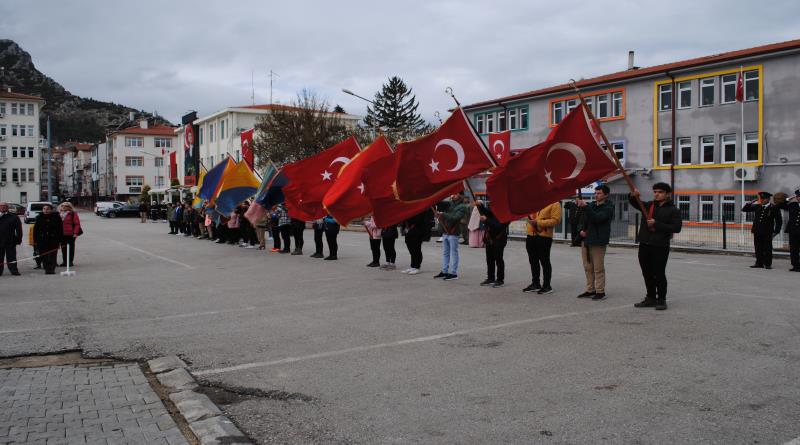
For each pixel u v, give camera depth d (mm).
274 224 19297
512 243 23812
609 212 9586
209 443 4035
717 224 21094
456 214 12312
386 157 11562
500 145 35844
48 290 11352
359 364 5996
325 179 15742
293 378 5570
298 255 18188
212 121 64875
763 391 4977
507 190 9750
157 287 11641
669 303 9227
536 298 9898
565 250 20500
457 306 9195
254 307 9320
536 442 4012
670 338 6867
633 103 35625
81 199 104188
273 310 9039
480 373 5613
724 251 19844
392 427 4328
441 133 10867
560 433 4156
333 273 13609
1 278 13203
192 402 4867
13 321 8328
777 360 5891
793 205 13875
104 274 13867
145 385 5375
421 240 13469
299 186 15930
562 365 5828
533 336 7082
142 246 22469
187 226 29312
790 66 29516
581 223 9812
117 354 6555
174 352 6590
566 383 5262
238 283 12102
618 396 4898
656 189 8688
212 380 5555
